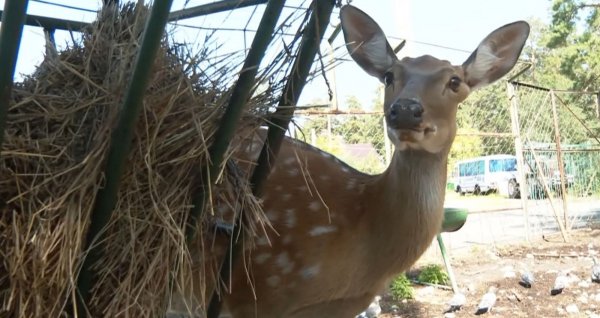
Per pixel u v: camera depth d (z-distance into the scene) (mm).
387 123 2492
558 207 11797
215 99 1691
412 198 2611
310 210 2639
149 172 1527
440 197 2668
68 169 1441
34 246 1387
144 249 1539
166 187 1587
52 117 1519
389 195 2629
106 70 1643
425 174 2621
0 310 1392
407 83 2549
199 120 1600
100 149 1432
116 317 1491
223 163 1606
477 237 10445
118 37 1719
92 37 1728
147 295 1548
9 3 1170
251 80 1504
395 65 2674
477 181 17922
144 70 1307
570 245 9445
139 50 1302
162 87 1611
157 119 1562
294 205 2643
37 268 1390
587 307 5801
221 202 1811
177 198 1590
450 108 2566
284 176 2727
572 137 13289
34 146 1464
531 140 11133
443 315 5785
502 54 2943
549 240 10000
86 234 1447
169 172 1602
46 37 1822
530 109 10773
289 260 2588
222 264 1891
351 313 2834
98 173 1434
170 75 1654
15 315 1395
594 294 6227
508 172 17453
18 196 1396
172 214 1578
